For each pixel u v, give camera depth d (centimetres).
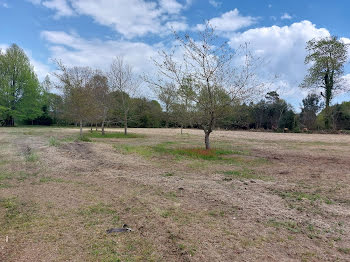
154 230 349
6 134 2197
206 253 291
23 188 540
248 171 765
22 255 282
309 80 3456
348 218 403
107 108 2259
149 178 648
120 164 825
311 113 4250
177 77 1086
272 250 301
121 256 283
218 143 1723
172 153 1122
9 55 4059
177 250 297
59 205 444
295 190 556
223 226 366
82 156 967
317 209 440
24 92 4222
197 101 1091
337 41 3253
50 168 741
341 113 3831
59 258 277
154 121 4362
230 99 1072
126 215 403
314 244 319
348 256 292
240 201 475
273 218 397
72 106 1864
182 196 503
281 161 968
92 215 401
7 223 366
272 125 4444
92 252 290
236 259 279
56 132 2586
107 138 1980
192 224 371
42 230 345
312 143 1811
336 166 869
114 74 2475
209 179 652
